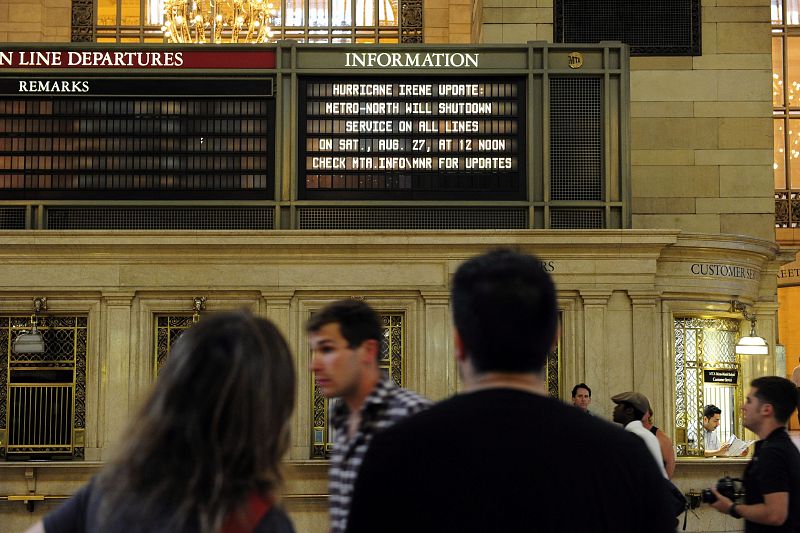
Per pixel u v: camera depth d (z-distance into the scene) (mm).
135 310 11039
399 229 11453
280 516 1930
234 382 1917
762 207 14367
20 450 10922
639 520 2172
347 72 11648
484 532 2090
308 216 11547
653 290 11164
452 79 11742
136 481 1880
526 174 11617
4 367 11016
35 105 11641
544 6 14750
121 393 10883
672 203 14367
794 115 22344
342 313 3729
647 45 14594
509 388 2215
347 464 3605
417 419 2191
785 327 24328
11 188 11539
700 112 14492
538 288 2268
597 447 2146
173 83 11656
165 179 11570
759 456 4656
